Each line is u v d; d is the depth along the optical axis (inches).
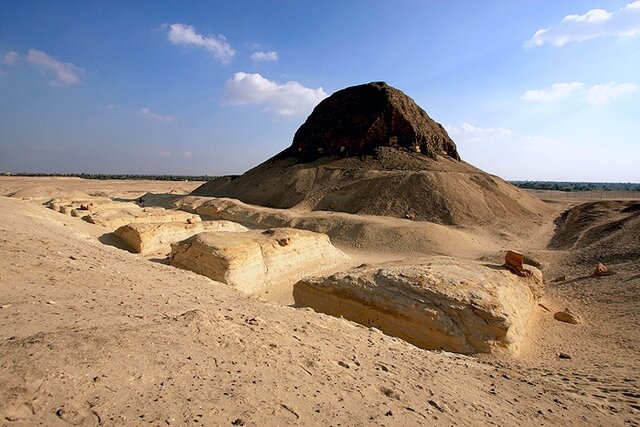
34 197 1566.2
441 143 2288.4
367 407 146.6
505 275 484.1
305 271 735.1
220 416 107.9
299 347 191.2
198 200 1696.6
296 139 2412.6
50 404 94.0
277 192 1873.8
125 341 136.2
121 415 96.7
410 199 1485.0
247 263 621.3
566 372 302.0
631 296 528.4
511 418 184.7
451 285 404.5
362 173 1786.4
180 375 124.8
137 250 794.8
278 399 129.2
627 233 840.9
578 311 522.0
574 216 1363.2
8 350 113.2
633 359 341.7
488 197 1573.6
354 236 1129.4
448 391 198.2
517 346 360.5
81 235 666.2
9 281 206.2
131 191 2716.5
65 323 155.3
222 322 185.9
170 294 275.7
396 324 390.9
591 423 199.3
